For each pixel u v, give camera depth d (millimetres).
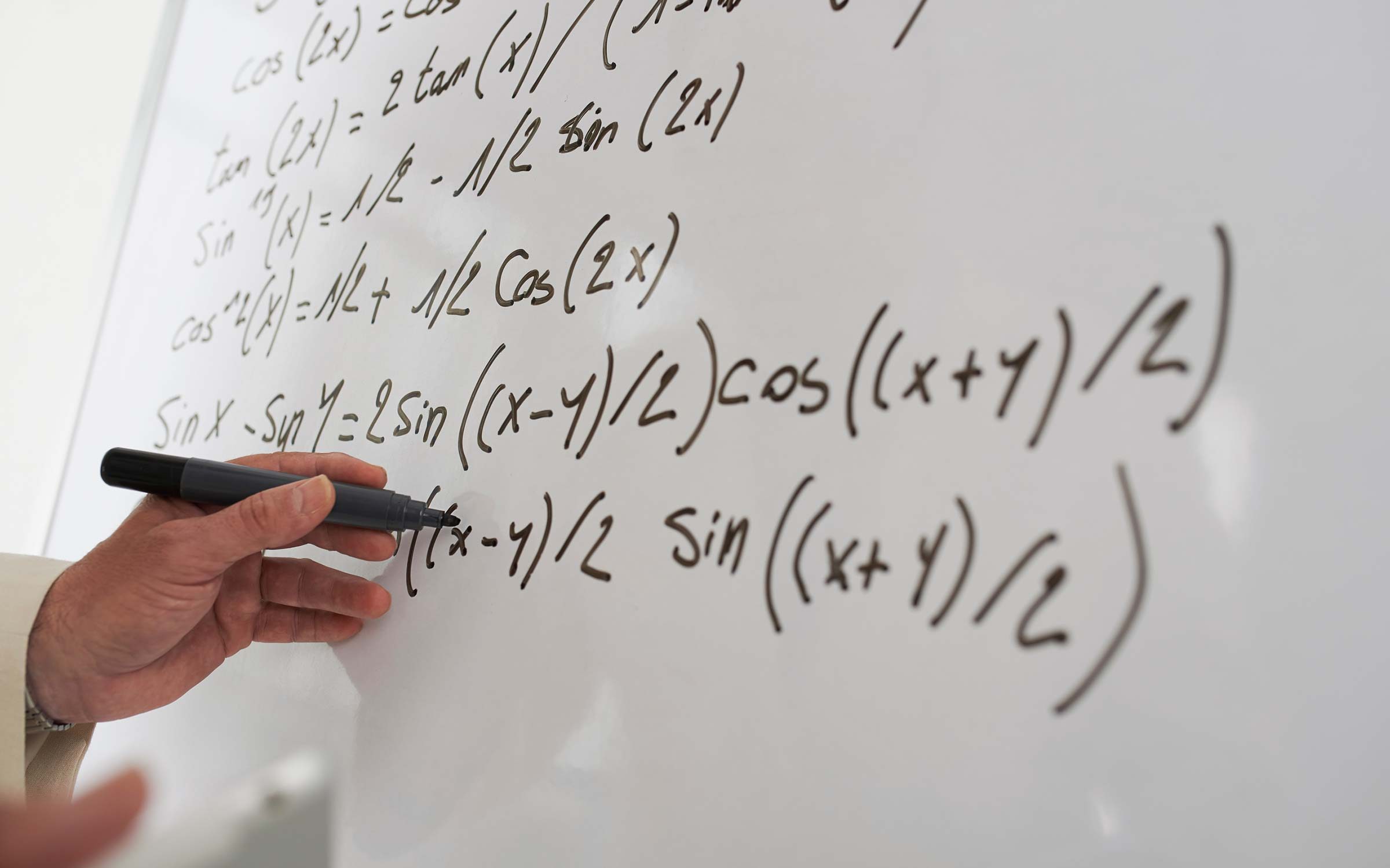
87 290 847
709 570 395
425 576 500
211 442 680
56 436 817
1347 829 266
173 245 797
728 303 424
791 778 352
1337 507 285
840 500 368
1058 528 320
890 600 346
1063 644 310
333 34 738
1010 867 303
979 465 340
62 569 549
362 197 645
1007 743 312
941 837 316
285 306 667
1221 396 304
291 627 539
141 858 283
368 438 563
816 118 421
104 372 806
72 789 580
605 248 484
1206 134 326
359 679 506
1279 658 282
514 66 579
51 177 926
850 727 344
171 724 593
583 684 418
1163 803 286
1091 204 340
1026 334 341
